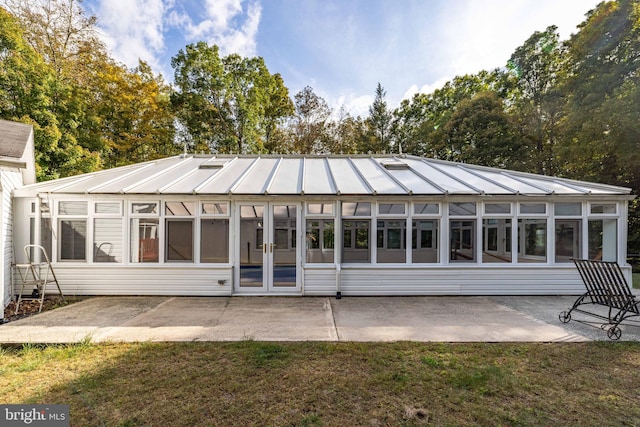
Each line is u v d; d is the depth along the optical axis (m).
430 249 7.81
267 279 7.80
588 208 7.67
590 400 3.14
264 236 7.80
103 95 19.56
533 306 6.73
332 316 5.99
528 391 3.31
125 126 20.45
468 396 3.22
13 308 6.47
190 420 2.81
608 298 5.13
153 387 3.35
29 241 7.41
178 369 3.76
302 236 7.81
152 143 21.36
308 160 11.55
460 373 3.67
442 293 7.70
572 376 3.62
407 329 5.23
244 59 23.95
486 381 3.49
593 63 13.39
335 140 26.78
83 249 7.62
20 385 3.39
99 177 8.66
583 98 13.74
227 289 7.62
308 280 7.64
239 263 7.77
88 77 18.25
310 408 3.01
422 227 7.82
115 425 2.73
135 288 7.62
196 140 23.08
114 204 7.62
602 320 5.70
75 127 14.50
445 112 27.95
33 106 12.16
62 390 3.29
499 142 19.69
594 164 14.91
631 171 13.51
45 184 7.84
